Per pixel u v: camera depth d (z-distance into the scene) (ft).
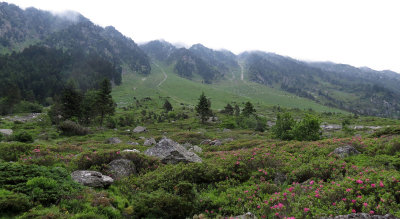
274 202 29.58
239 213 29.25
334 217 23.25
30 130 165.78
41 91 481.87
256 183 39.68
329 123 337.11
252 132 185.98
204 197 33.14
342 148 50.08
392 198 24.66
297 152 56.03
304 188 32.76
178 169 44.19
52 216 24.52
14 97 336.70
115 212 29.32
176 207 29.68
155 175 43.32
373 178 29.68
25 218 23.97
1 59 538.47
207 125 252.62
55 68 615.98
